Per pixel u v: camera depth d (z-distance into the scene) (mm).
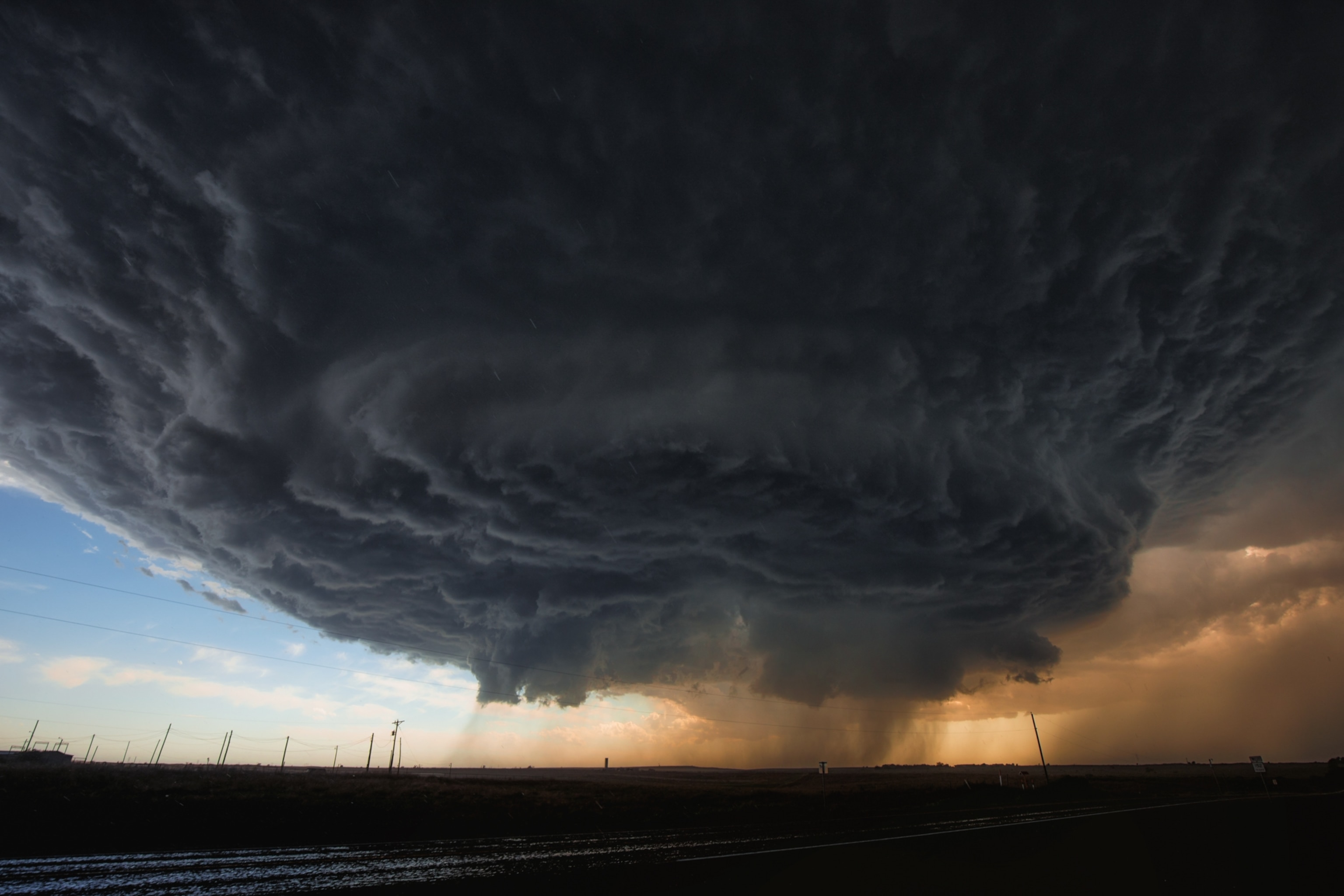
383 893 14500
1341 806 38312
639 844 25266
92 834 20859
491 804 40062
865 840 26188
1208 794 68500
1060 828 30516
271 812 27859
